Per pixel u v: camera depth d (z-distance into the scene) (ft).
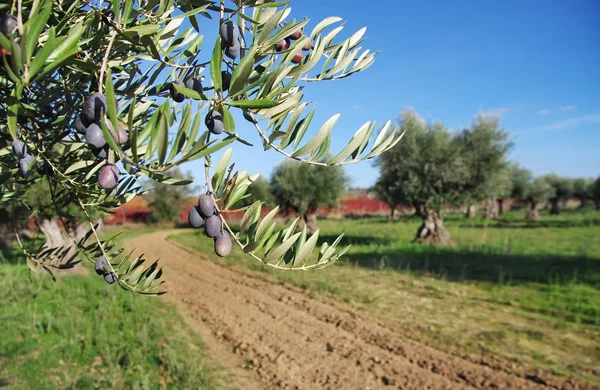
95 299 29.76
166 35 3.74
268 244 3.11
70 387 15.84
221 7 3.01
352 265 44.91
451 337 22.57
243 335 23.77
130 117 2.22
